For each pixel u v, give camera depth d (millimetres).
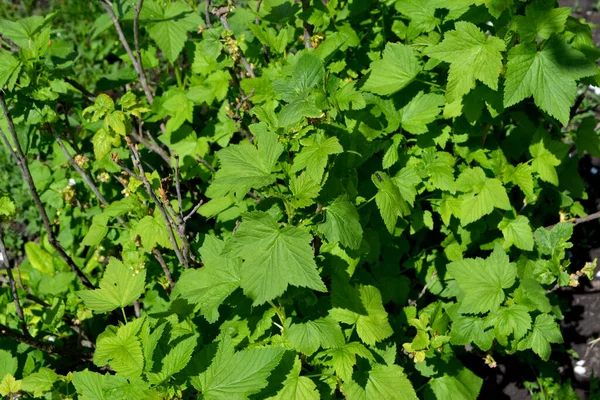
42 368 744
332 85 703
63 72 851
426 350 754
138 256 840
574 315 1011
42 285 918
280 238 622
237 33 945
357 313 697
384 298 828
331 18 894
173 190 969
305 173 656
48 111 828
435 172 784
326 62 831
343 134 720
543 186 895
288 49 955
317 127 697
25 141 852
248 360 627
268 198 699
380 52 891
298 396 648
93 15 1504
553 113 696
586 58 696
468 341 779
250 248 623
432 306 842
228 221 873
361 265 808
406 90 809
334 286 700
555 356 979
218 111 970
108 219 875
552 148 825
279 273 613
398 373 700
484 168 829
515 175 806
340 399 752
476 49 699
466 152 826
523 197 905
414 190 774
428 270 869
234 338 698
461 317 786
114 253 969
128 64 1035
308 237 619
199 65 914
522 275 823
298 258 613
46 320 848
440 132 802
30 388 723
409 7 838
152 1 937
